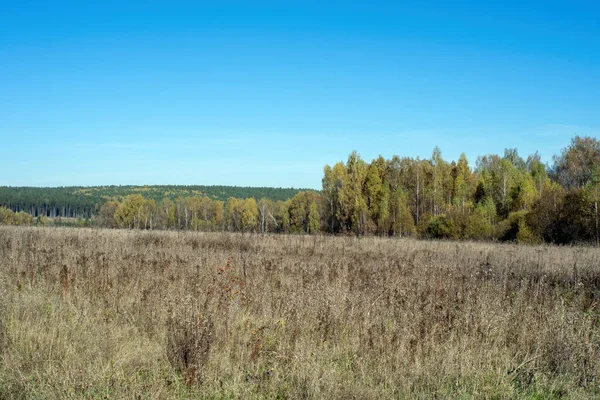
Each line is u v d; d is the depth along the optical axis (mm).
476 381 5336
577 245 28375
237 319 7176
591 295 9711
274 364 5625
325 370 5371
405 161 62875
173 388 5184
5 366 5316
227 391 5043
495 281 10047
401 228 44062
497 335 6637
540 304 7977
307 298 7789
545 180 55062
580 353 5918
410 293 8445
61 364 5516
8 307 7129
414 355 5906
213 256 14633
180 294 7691
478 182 55250
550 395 5191
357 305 7598
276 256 17062
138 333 6828
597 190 31500
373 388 5133
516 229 35344
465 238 35969
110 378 5152
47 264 11508
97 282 9547
